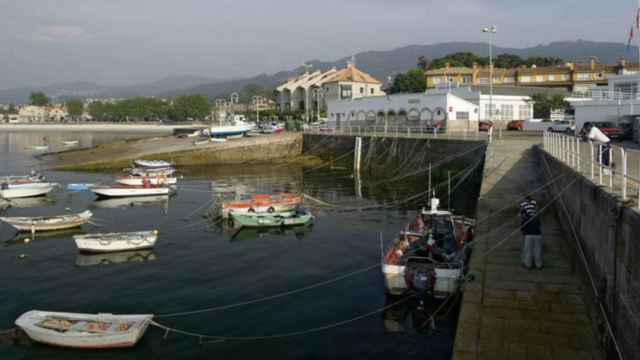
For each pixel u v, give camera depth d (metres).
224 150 61.59
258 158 62.94
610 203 10.77
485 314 12.35
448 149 43.22
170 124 167.88
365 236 26.72
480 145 39.59
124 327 14.66
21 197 38.47
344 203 36.09
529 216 15.37
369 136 53.00
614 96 44.22
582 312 12.41
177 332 15.51
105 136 123.62
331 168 56.16
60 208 34.78
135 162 56.22
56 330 14.42
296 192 40.78
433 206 24.48
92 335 14.16
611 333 10.12
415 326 15.74
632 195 10.82
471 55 140.88
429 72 107.31
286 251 24.14
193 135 80.62
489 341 11.09
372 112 61.38
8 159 66.38
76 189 41.94
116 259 22.94
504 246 17.55
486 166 31.81
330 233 27.47
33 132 146.75
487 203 23.47
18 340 14.80
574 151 18.67
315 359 13.92
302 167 57.38
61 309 17.22
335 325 15.95
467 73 107.56
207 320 16.39
